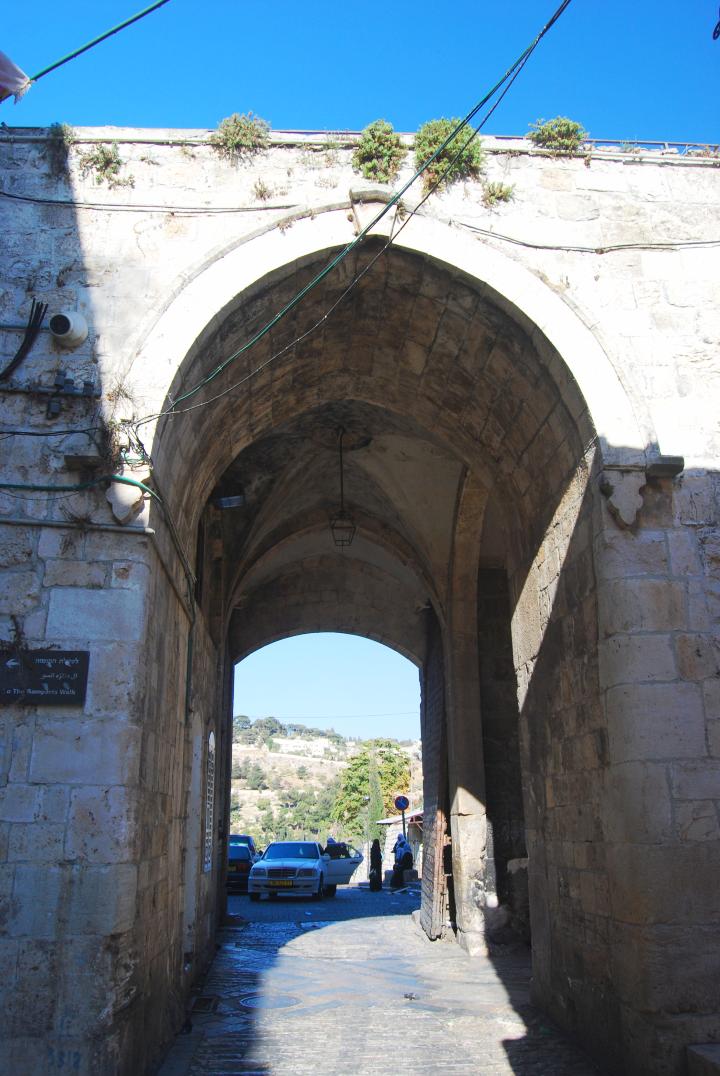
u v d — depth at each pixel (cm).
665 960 511
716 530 604
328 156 673
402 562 1402
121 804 490
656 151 707
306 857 2017
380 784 4797
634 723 554
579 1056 586
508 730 1220
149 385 580
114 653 517
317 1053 592
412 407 899
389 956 1030
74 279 609
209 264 626
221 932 1245
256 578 1548
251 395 783
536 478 762
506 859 1160
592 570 622
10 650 511
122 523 540
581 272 664
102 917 468
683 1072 492
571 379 636
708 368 645
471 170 679
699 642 575
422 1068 558
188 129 661
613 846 564
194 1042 621
